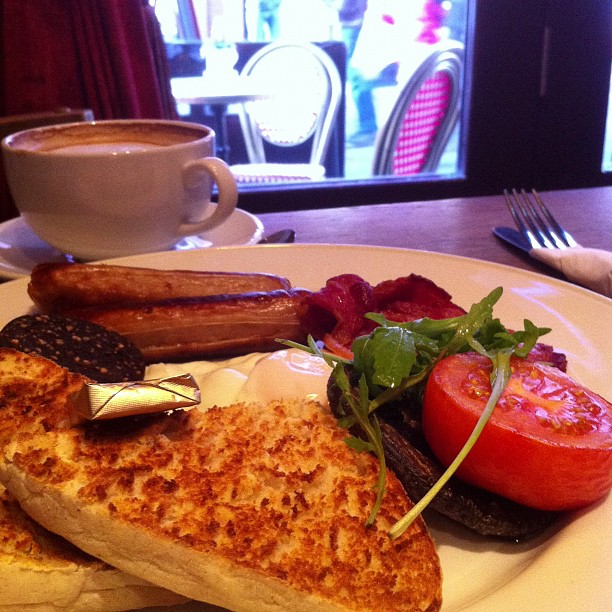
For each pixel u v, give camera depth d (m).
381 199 0.89
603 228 0.60
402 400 0.29
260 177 1.03
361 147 1.09
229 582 0.22
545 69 0.88
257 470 0.25
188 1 0.95
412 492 0.26
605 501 0.25
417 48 1.00
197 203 0.51
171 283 0.40
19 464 0.23
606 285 0.45
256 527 0.23
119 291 0.39
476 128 0.90
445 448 0.26
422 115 1.04
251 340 0.38
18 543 0.23
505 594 0.22
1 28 0.77
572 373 0.34
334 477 0.25
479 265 0.44
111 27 0.78
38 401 0.25
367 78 1.03
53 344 0.34
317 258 0.46
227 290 0.40
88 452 0.24
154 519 0.22
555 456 0.24
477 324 0.29
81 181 0.45
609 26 0.87
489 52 0.86
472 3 0.85
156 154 0.46
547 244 0.53
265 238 0.55
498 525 0.26
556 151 0.93
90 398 0.24
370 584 0.22
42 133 0.52
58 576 0.23
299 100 1.04
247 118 1.04
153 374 0.37
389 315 0.39
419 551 0.23
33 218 0.48
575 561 0.23
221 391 0.35
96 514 0.22
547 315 0.38
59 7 0.78
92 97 0.82
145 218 0.48
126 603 0.24
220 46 0.99
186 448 0.25
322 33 1.00
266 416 0.28
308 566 0.22
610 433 0.25
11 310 0.40
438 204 0.68
